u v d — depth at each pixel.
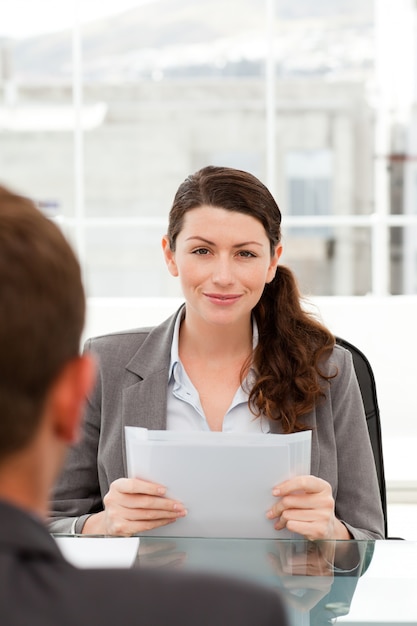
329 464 1.94
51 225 0.63
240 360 1.99
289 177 34.50
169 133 35.94
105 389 1.99
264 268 1.88
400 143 18.45
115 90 35.75
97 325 5.37
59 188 36.59
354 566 1.58
